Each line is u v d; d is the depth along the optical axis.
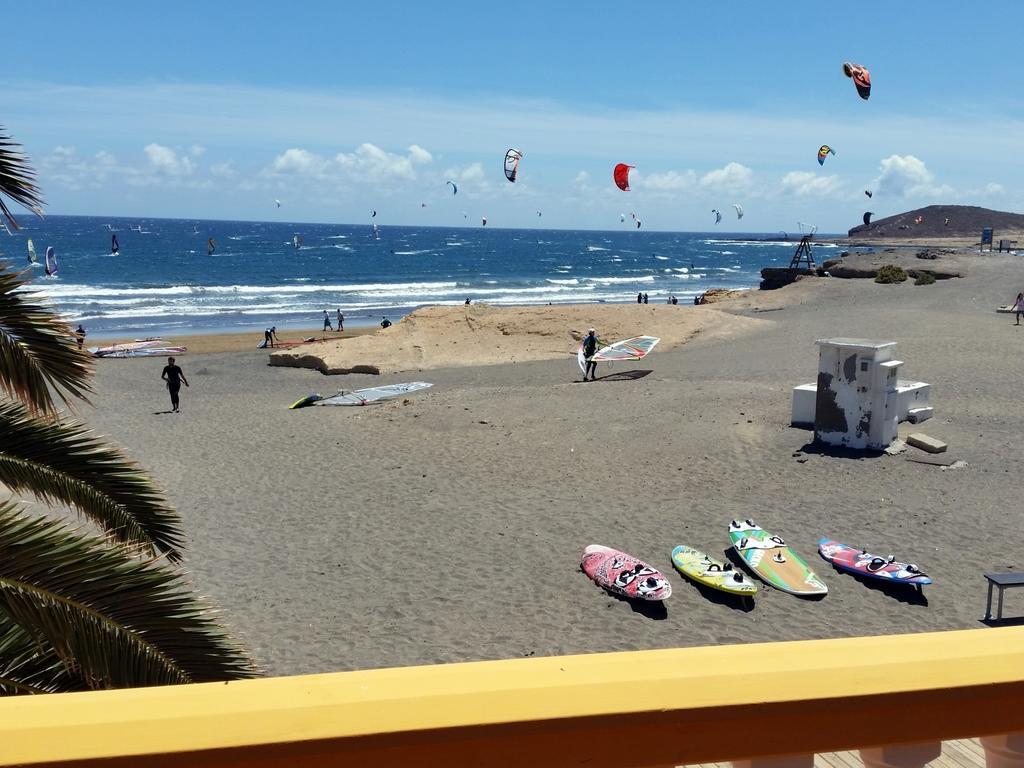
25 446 5.13
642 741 1.42
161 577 4.48
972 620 9.92
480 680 1.43
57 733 1.27
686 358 28.98
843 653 1.55
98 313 62.66
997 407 18.20
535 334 34.47
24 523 4.36
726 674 1.47
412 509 13.96
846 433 15.64
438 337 34.88
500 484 15.08
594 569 11.12
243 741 1.29
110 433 20.73
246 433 20.47
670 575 11.17
